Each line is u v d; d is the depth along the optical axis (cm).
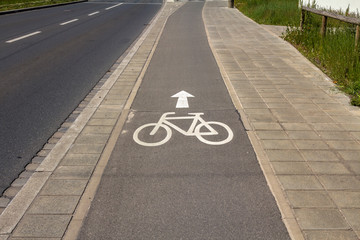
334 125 611
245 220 379
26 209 399
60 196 423
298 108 691
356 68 845
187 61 1087
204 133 588
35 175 467
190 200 414
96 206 405
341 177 455
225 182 449
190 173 471
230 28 1770
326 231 359
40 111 719
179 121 638
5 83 908
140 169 482
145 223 377
